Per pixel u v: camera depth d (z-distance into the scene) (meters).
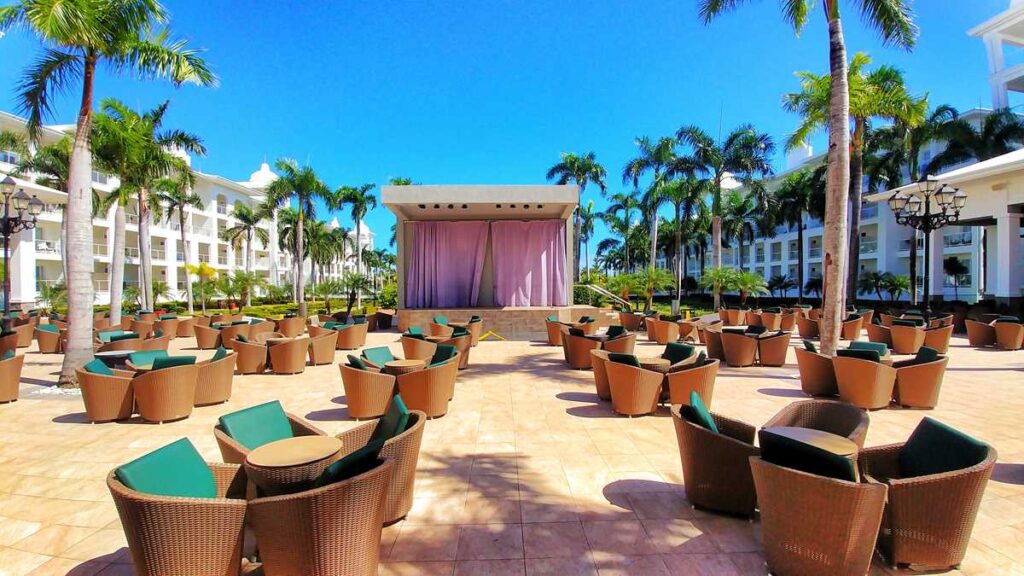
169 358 5.70
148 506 2.11
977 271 26.34
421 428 3.26
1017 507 3.26
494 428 5.11
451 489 3.62
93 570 2.67
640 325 14.90
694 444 3.20
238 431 3.17
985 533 2.94
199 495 2.55
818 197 26.78
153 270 31.94
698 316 21.92
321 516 2.24
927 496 2.49
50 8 6.12
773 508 2.49
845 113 7.14
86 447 4.62
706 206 23.84
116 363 7.71
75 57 7.27
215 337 11.53
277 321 13.53
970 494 2.45
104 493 3.63
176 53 7.64
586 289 22.09
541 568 2.63
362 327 11.62
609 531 3.00
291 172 23.58
